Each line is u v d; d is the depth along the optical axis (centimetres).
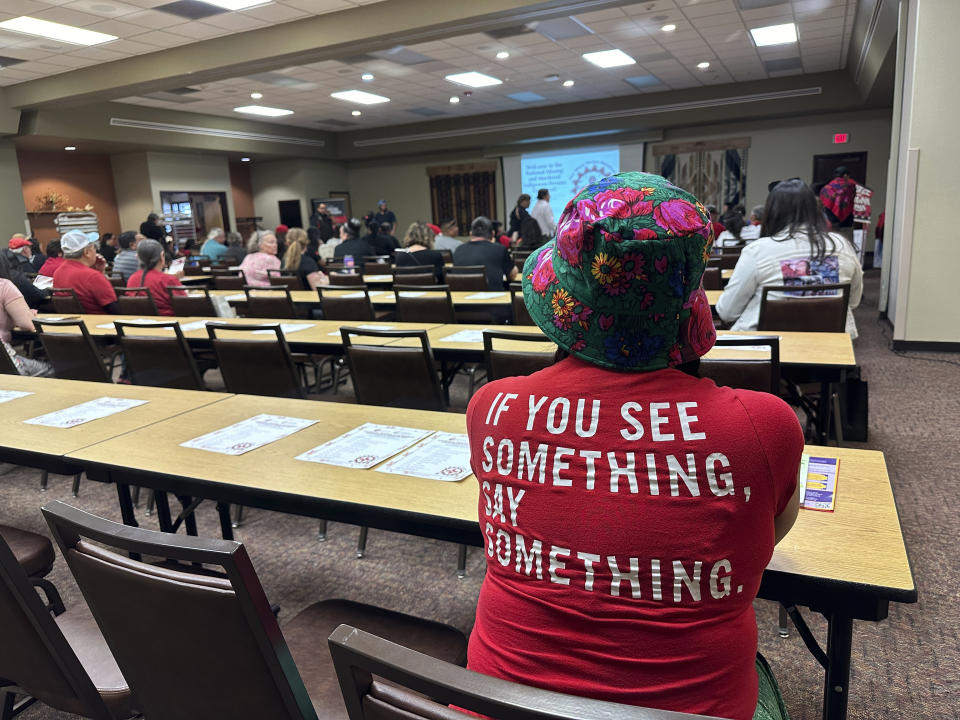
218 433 168
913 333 491
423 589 212
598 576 66
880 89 931
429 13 618
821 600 93
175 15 647
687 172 1264
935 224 471
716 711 65
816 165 1175
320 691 108
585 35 782
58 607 149
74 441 167
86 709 110
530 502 70
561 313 72
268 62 725
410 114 1299
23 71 838
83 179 1282
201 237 1388
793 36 825
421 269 546
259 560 234
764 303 273
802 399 268
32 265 782
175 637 87
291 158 1499
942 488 257
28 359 349
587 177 1338
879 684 158
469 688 54
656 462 66
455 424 168
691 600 64
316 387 412
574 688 66
